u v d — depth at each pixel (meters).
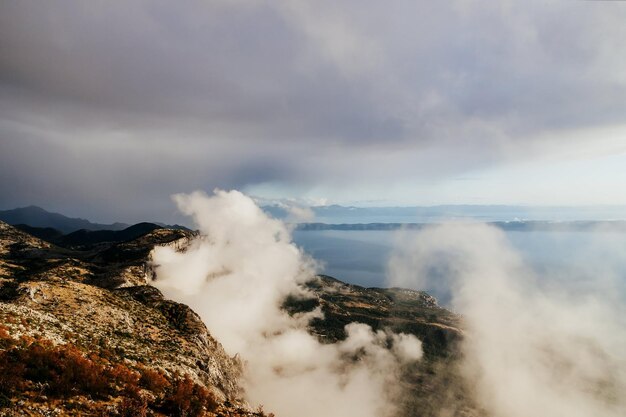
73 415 29.75
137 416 32.22
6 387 29.98
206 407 41.66
